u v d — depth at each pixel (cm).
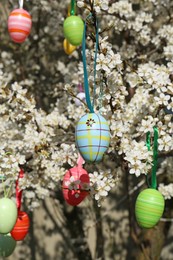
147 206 112
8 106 167
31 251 257
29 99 143
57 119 149
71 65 200
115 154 136
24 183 144
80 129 108
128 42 181
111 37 203
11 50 231
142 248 198
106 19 177
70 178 122
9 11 232
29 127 144
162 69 130
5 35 231
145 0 178
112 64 123
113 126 128
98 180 125
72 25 120
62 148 139
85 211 225
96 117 108
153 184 116
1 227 113
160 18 189
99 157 108
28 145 142
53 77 220
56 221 257
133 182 234
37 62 225
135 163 122
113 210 260
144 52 182
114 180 128
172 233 258
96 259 222
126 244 260
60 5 206
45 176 146
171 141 125
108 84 127
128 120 134
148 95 135
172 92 125
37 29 221
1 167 132
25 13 122
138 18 170
